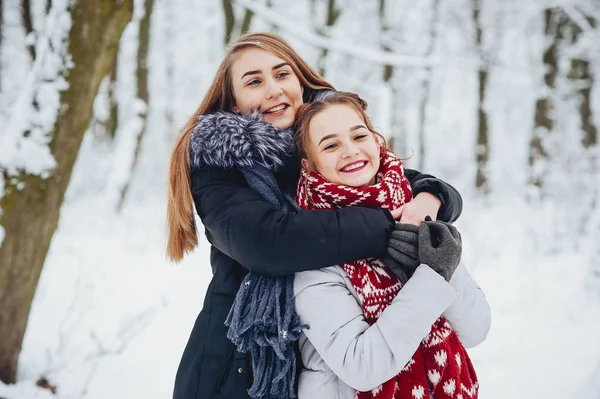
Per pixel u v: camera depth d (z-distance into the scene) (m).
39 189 3.40
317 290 1.56
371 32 13.52
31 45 3.64
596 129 11.79
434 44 13.27
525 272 6.50
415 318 1.45
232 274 1.77
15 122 3.37
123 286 5.81
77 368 3.81
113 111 12.08
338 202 1.67
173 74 13.91
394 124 13.95
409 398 1.51
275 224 1.55
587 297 5.28
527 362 3.85
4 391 3.32
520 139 15.58
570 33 11.51
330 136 1.69
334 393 1.57
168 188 1.94
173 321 4.82
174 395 1.75
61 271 6.37
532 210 10.02
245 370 1.67
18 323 3.44
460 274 1.71
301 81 2.04
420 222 1.67
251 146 1.74
